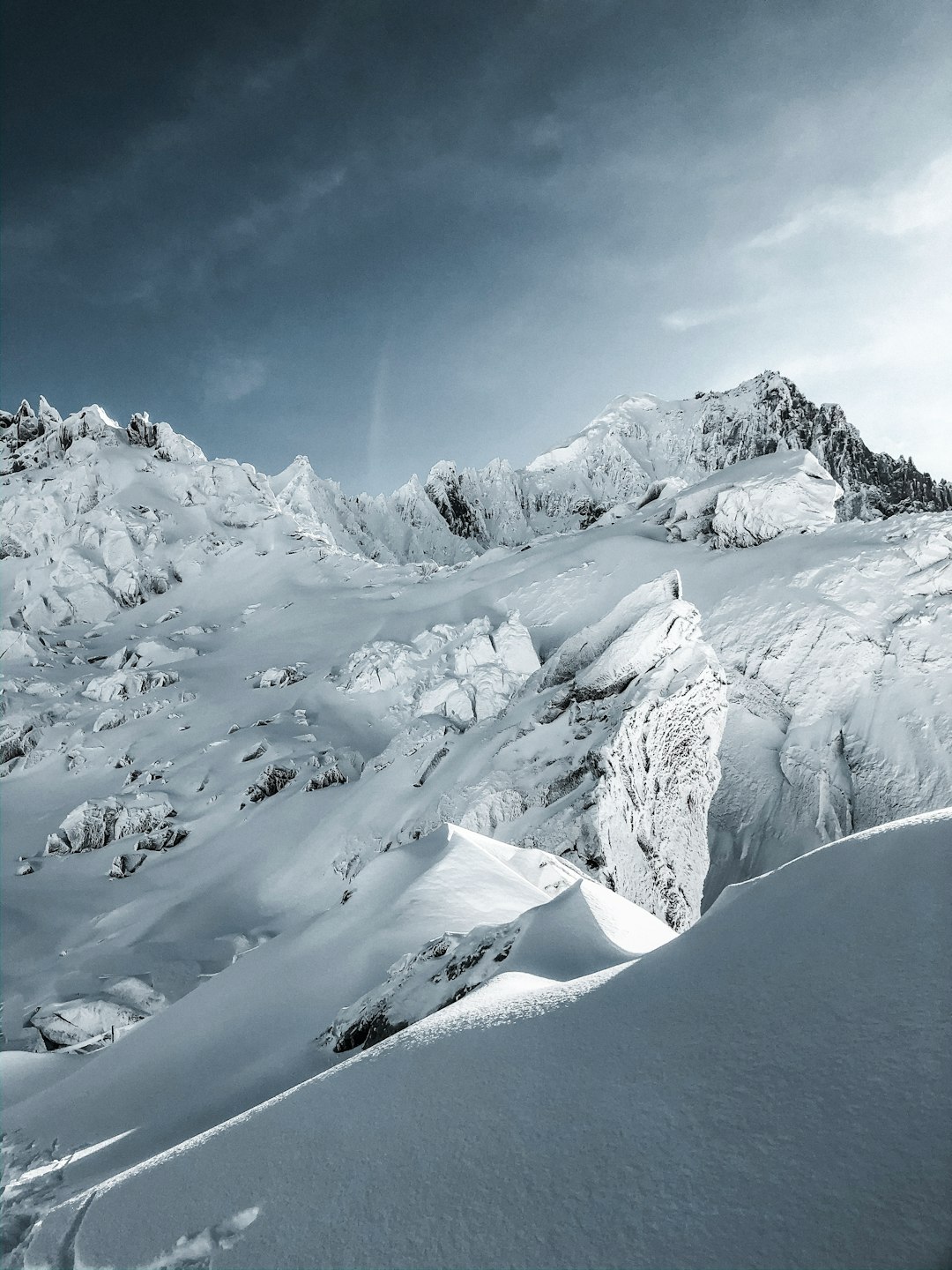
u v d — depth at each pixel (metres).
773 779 58.22
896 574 67.19
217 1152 7.62
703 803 40.56
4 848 67.88
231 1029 20.30
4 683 95.19
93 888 59.69
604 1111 6.00
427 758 57.62
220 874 58.12
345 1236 5.65
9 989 45.84
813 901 7.36
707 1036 6.38
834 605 67.00
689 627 45.41
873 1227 4.33
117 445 166.00
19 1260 7.17
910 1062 5.21
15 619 127.94
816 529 81.50
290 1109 7.92
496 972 13.35
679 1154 5.35
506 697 69.94
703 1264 4.50
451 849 24.52
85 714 92.06
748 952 7.24
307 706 85.25
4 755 84.31
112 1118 17.39
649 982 7.72
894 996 5.77
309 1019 18.66
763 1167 4.97
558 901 15.09
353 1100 7.56
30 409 184.50
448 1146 6.26
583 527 137.50
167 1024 22.48
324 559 136.12
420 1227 5.50
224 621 122.62
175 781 73.75
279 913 52.53
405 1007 14.59
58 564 134.00
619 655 46.47
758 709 63.28
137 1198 7.35
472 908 20.88
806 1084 5.45
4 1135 17.06
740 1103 5.54
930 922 6.24
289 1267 5.56
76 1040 38.44
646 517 111.06
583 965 12.38
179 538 146.88
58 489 152.50
